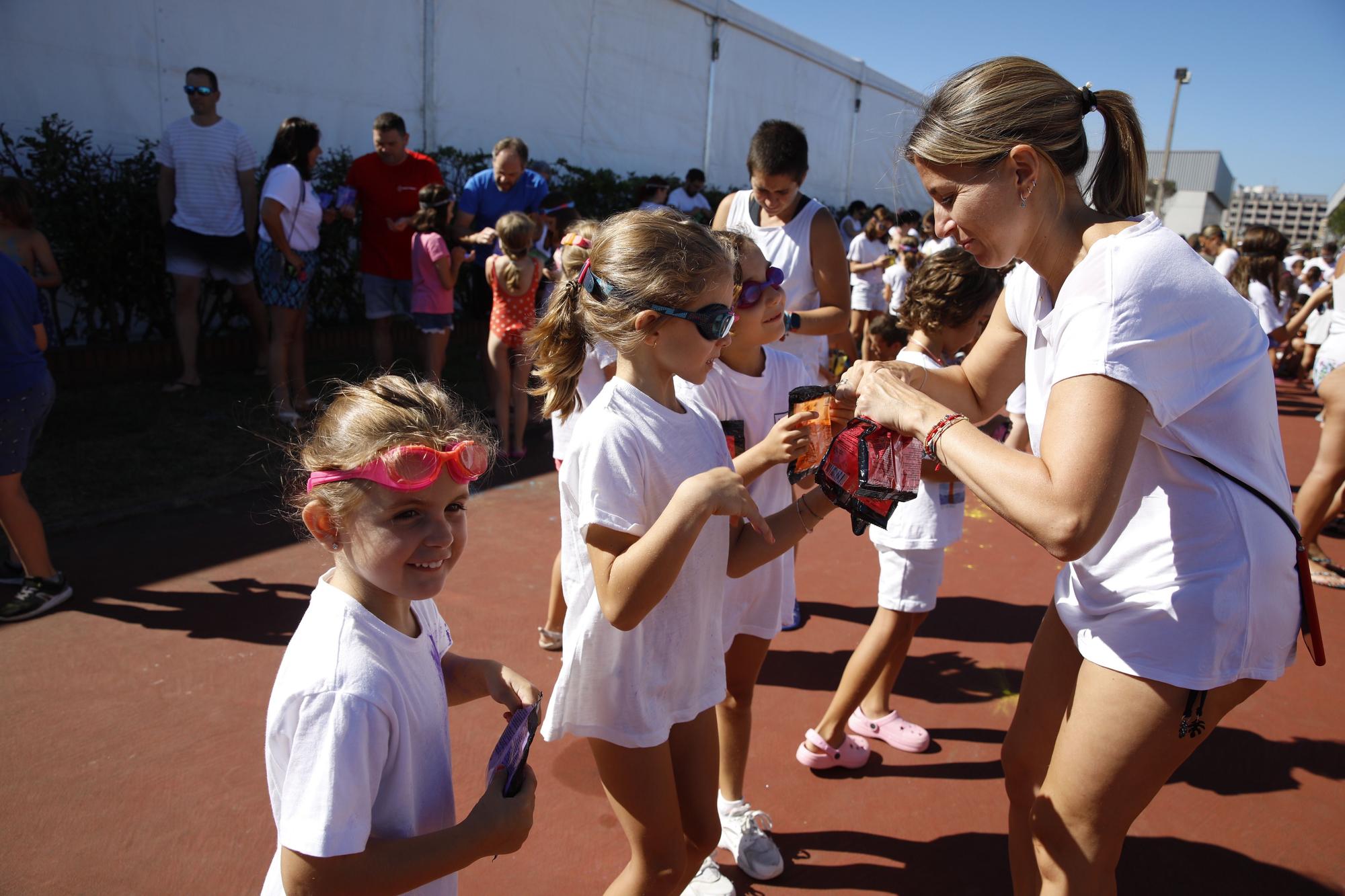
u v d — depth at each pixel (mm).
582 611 1838
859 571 4754
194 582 4078
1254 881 2527
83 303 7195
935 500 2727
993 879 2469
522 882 2381
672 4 12070
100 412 6363
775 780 2889
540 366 2096
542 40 10438
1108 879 1718
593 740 1846
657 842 1855
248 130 7871
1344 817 2816
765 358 2586
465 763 2875
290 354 6672
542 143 10773
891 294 9695
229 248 6879
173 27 7234
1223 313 1537
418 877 1209
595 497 1691
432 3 9141
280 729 1211
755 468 2039
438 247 6328
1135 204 1730
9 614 3635
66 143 6562
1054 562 5016
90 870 2330
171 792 2648
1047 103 1596
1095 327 1480
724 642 2283
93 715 3023
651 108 12250
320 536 1321
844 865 2512
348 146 8711
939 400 2211
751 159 3541
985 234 1650
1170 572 1604
